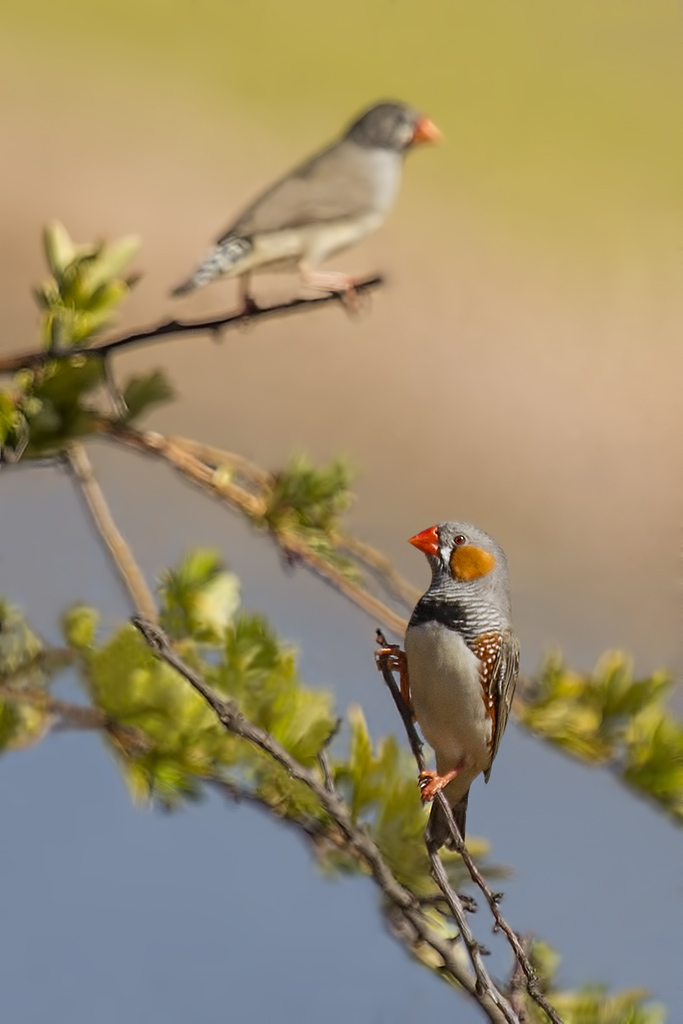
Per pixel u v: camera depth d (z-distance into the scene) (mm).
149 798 4891
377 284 5430
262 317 5234
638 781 5594
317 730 4883
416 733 4941
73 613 5152
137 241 5535
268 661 4977
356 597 5809
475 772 5742
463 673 5457
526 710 5711
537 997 4301
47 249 5598
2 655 4945
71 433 5059
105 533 5219
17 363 5105
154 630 4133
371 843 4301
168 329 5211
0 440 4949
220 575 5293
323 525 5926
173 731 4797
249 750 4820
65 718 4848
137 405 5219
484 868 5047
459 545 5602
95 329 5344
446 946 4289
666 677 5695
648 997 4906
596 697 5699
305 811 4848
